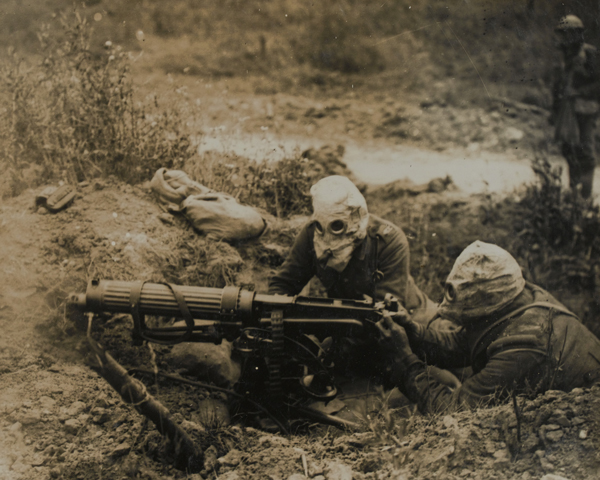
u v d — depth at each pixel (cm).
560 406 229
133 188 372
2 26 764
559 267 475
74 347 282
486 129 880
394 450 228
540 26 1052
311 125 834
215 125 726
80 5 1002
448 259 471
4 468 215
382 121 891
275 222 394
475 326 279
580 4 730
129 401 220
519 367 257
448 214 527
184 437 223
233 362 306
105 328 294
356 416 272
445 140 838
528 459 213
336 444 241
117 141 389
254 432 256
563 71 639
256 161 479
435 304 357
